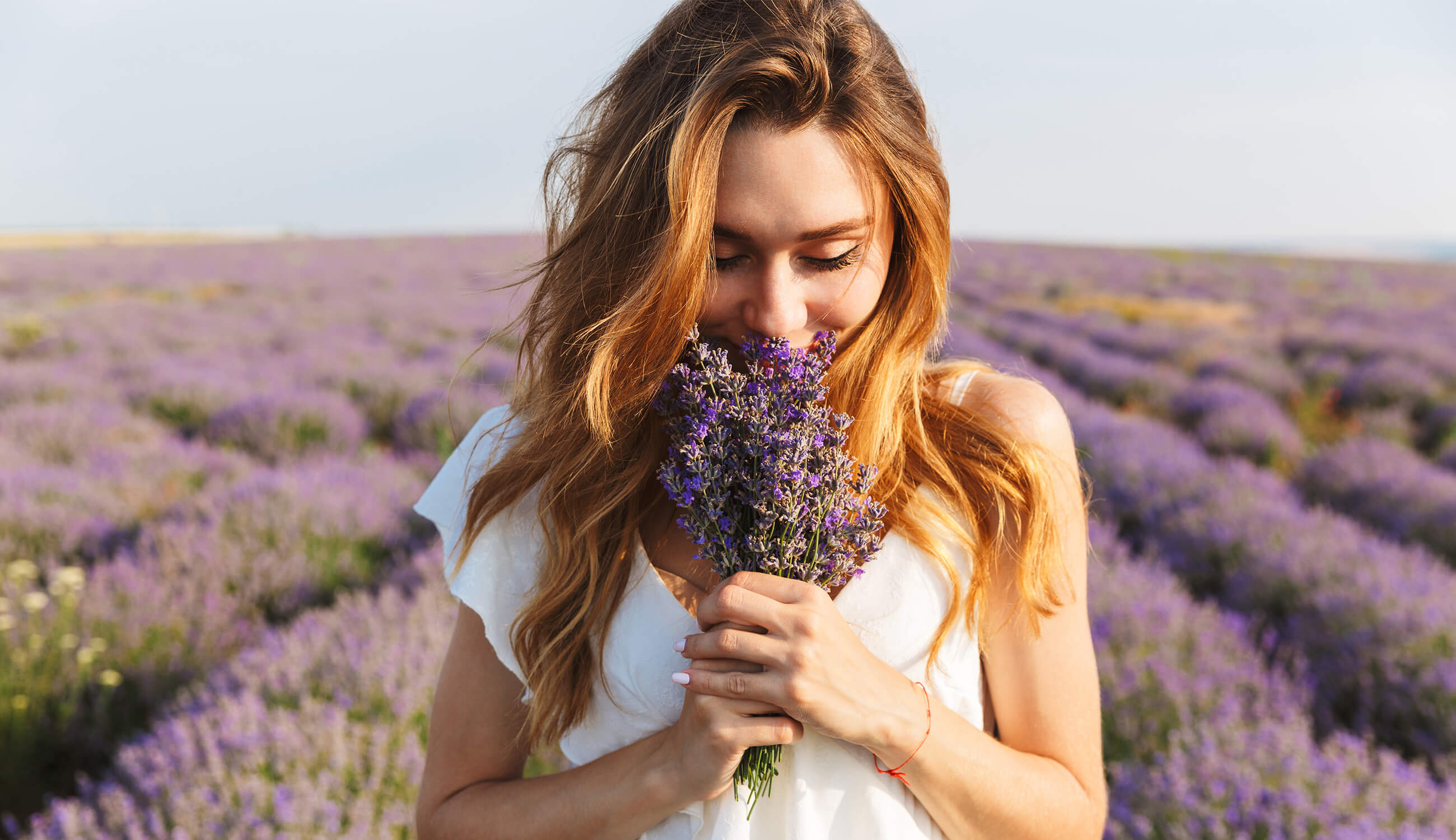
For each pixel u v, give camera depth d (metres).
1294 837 2.28
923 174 0.86
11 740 3.06
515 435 1.07
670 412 0.93
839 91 0.80
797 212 0.80
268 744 2.60
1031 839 0.87
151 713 3.34
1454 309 17.98
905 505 0.93
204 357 10.48
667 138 0.90
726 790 0.92
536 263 1.10
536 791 0.97
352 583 4.35
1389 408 9.35
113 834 2.41
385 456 6.91
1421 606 3.71
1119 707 3.05
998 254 35.38
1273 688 3.26
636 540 0.99
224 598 3.94
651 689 0.95
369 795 2.43
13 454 6.12
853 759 0.92
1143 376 10.59
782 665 0.78
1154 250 41.59
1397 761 2.66
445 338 12.68
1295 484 7.02
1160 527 5.39
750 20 0.86
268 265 26.44
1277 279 26.19
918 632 0.92
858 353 0.95
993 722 1.01
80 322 13.37
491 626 1.03
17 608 3.87
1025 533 0.91
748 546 0.83
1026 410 0.96
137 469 6.03
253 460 6.84
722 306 0.89
